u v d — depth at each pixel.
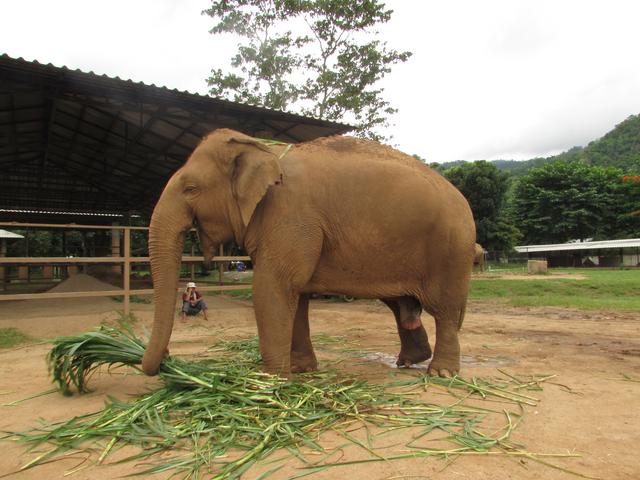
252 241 4.30
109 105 10.55
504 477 2.53
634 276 21.41
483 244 42.09
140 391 4.29
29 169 19.47
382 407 3.64
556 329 8.59
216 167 4.29
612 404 3.89
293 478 2.51
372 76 21.34
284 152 4.54
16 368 5.55
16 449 2.98
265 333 4.23
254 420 3.29
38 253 30.20
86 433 3.09
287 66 21.47
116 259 8.80
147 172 18.67
